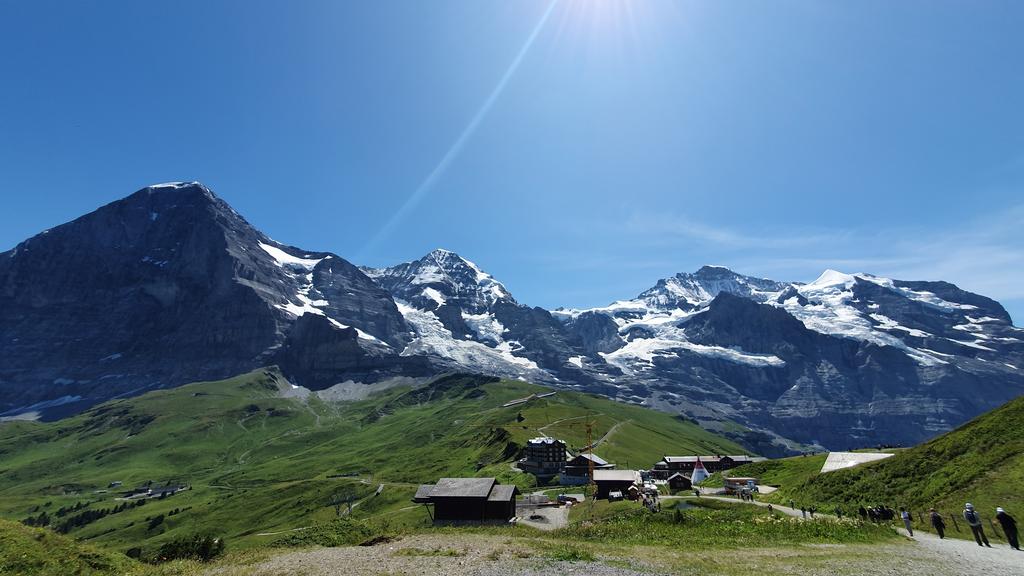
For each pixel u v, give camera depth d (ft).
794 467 357.82
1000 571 102.17
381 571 114.01
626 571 106.22
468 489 333.21
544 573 106.73
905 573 101.50
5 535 113.50
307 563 126.31
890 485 204.64
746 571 103.81
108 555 125.70
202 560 146.51
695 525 183.62
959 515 156.66
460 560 122.01
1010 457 171.22
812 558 117.60
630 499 390.63
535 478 602.44
